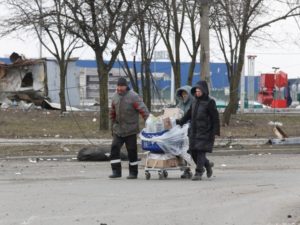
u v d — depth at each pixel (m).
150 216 15.27
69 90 95.81
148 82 64.44
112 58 44.81
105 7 42.16
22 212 15.64
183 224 14.45
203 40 36.00
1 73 85.94
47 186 20.56
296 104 118.50
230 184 21.12
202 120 22.23
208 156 33.41
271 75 73.44
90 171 26.05
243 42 52.06
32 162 30.02
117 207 16.41
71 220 14.70
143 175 24.53
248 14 51.03
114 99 22.97
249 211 16.06
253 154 34.59
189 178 23.11
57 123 52.75
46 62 87.06
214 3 49.44
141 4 43.81
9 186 20.62
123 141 23.14
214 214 15.62
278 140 38.91
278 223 14.71
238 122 54.19
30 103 85.06
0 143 37.22
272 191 19.38
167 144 22.62
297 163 29.91
